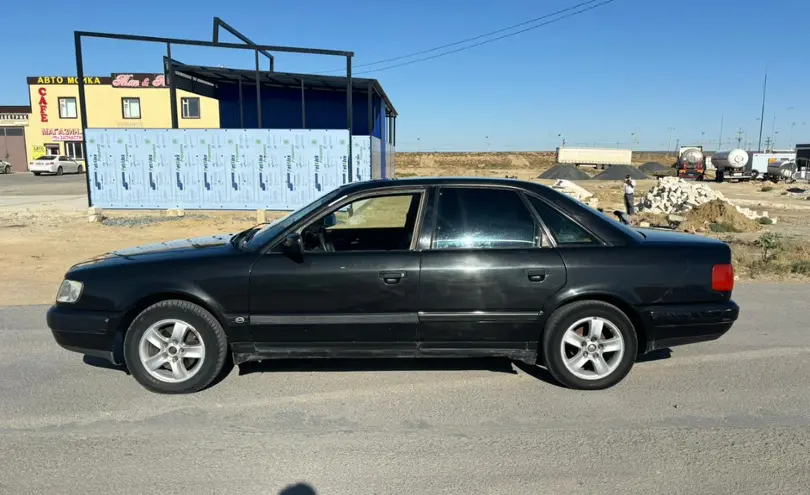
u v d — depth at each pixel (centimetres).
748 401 444
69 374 501
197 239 546
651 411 426
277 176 1678
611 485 329
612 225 473
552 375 465
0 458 358
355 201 477
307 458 359
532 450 369
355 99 2711
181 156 1666
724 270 461
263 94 2694
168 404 439
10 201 2245
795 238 1473
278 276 448
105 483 331
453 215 466
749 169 5306
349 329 454
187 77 2341
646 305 454
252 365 521
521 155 13962
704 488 325
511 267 449
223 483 331
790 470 344
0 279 900
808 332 625
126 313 451
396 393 460
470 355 466
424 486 328
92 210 1586
